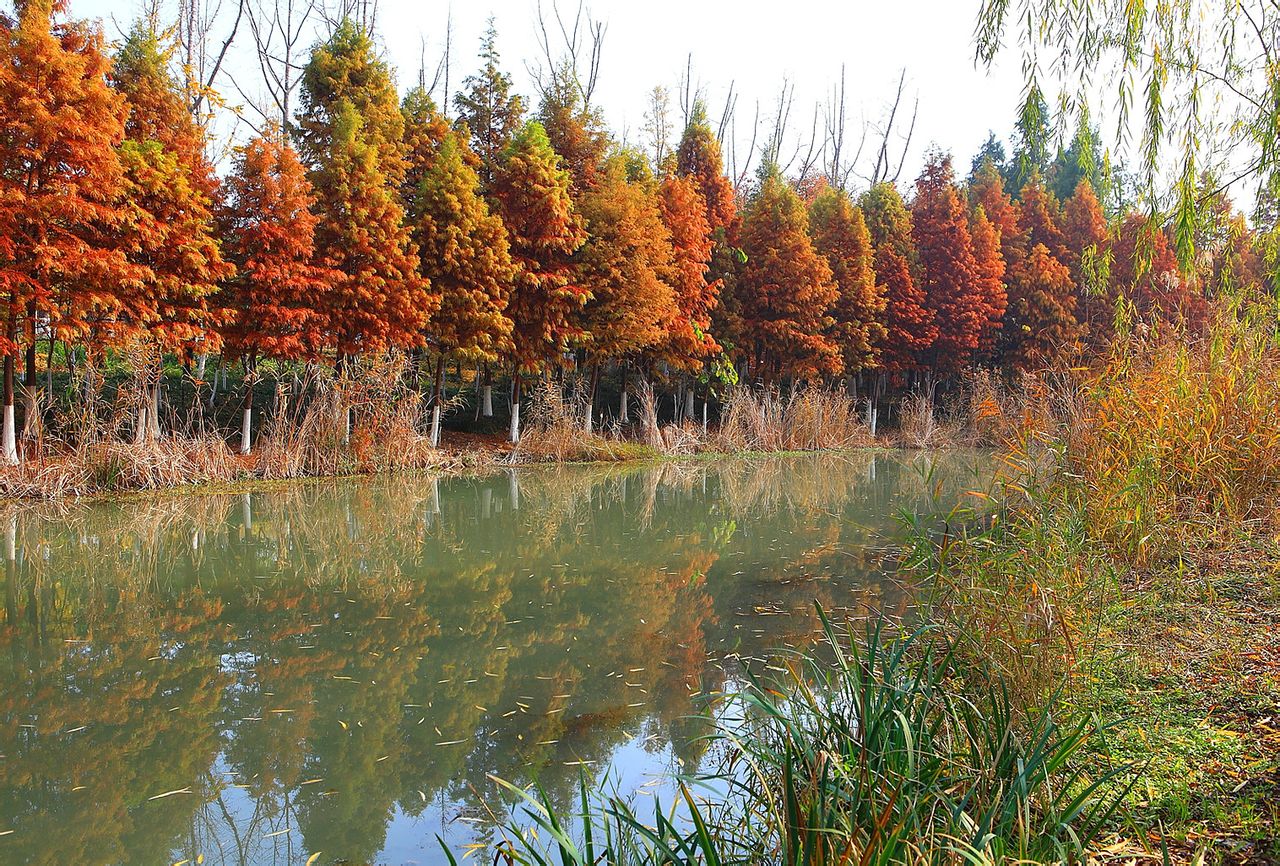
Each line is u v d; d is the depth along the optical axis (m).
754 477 17.02
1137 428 7.21
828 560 8.99
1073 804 2.77
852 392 29.14
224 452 14.23
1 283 11.01
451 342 17.14
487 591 7.86
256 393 19.55
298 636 6.51
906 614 6.78
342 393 15.77
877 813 2.74
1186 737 3.59
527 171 18.39
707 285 22.52
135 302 12.62
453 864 2.64
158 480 13.23
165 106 14.83
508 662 5.88
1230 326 7.38
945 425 25.92
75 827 3.74
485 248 17.02
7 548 9.39
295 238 14.49
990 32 5.19
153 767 4.32
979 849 2.51
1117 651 4.55
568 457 19.12
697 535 10.61
